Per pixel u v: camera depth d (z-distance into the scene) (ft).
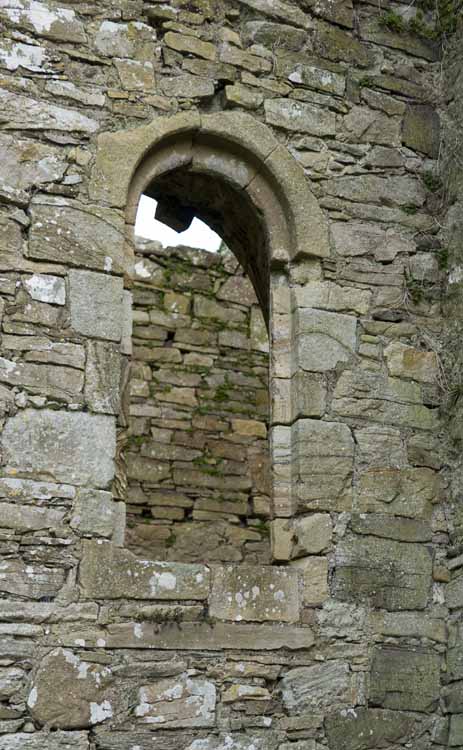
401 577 19.69
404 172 22.06
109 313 18.88
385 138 22.03
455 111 22.27
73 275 18.83
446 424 20.80
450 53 22.81
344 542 19.47
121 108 19.98
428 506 20.30
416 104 22.57
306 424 19.77
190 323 32.86
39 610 17.15
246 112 20.98
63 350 18.43
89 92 19.84
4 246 18.57
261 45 21.45
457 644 19.35
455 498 20.27
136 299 32.53
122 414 18.78
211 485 31.68
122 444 18.66
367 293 21.02
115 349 18.78
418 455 20.51
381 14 22.80
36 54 19.67
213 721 17.71
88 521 17.79
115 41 20.30
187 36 20.88
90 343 18.62
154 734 17.33
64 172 19.25
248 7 21.56
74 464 17.97
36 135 19.30
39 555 17.39
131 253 19.58
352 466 19.90
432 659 19.48
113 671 17.34
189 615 17.98
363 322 20.83
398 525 19.93
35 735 16.62
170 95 20.43
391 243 21.48
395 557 19.74
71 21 20.07
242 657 18.20
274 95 21.27
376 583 19.45
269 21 21.66
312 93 21.61
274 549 19.42
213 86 20.80
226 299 33.42
